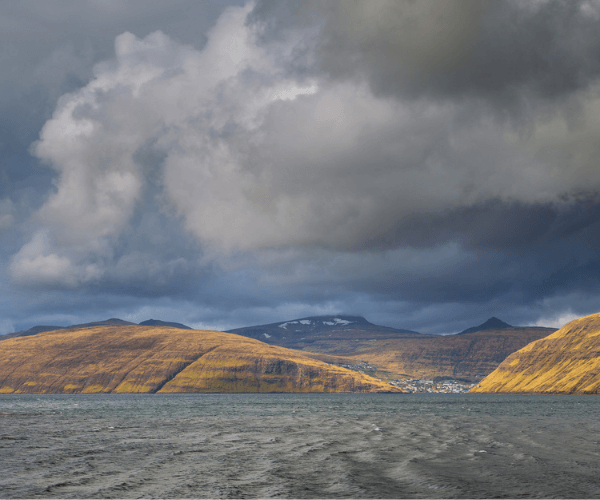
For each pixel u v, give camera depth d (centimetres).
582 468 4959
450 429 9194
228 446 6612
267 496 3853
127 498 3794
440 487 4131
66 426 9912
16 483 4300
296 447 6506
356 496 3844
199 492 3975
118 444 6844
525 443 6988
